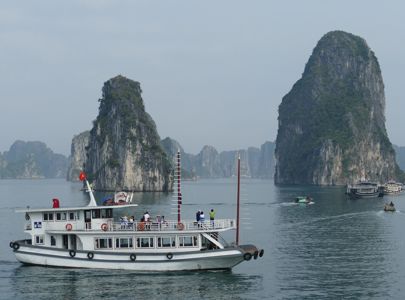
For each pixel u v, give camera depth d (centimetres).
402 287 4522
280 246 6781
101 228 5009
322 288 4484
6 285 4466
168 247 4853
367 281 4731
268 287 4497
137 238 4878
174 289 4356
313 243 7044
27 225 5159
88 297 4141
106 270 4850
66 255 4938
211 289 4375
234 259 4797
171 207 14200
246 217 11075
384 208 12419
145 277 4678
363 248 6575
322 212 12219
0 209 13888
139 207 14225
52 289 4347
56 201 5325
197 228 4931
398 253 6184
